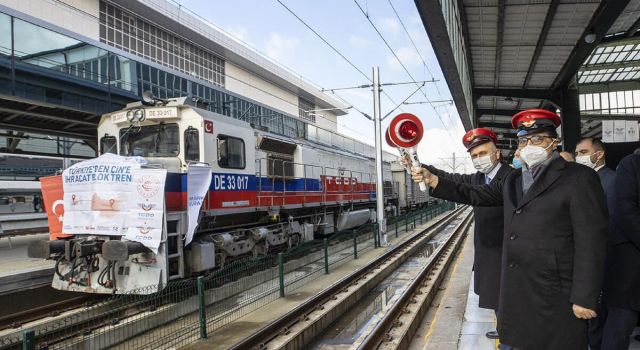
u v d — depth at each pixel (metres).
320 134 19.48
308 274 10.99
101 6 28.78
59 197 8.73
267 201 12.75
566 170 2.91
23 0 24.36
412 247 17.31
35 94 11.34
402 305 8.54
